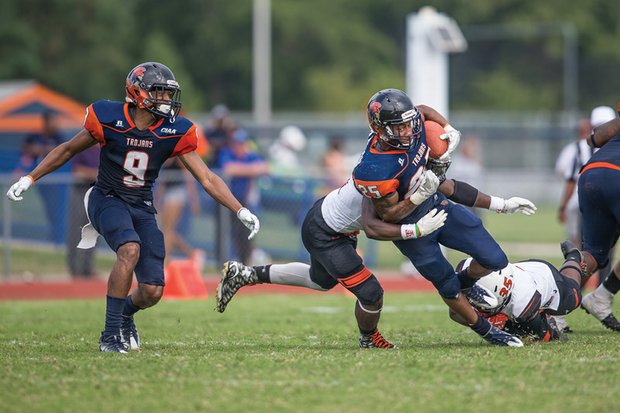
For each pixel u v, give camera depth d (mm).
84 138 24922
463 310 25141
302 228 25672
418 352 24484
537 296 26000
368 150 23703
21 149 60469
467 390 19812
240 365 22484
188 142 25172
